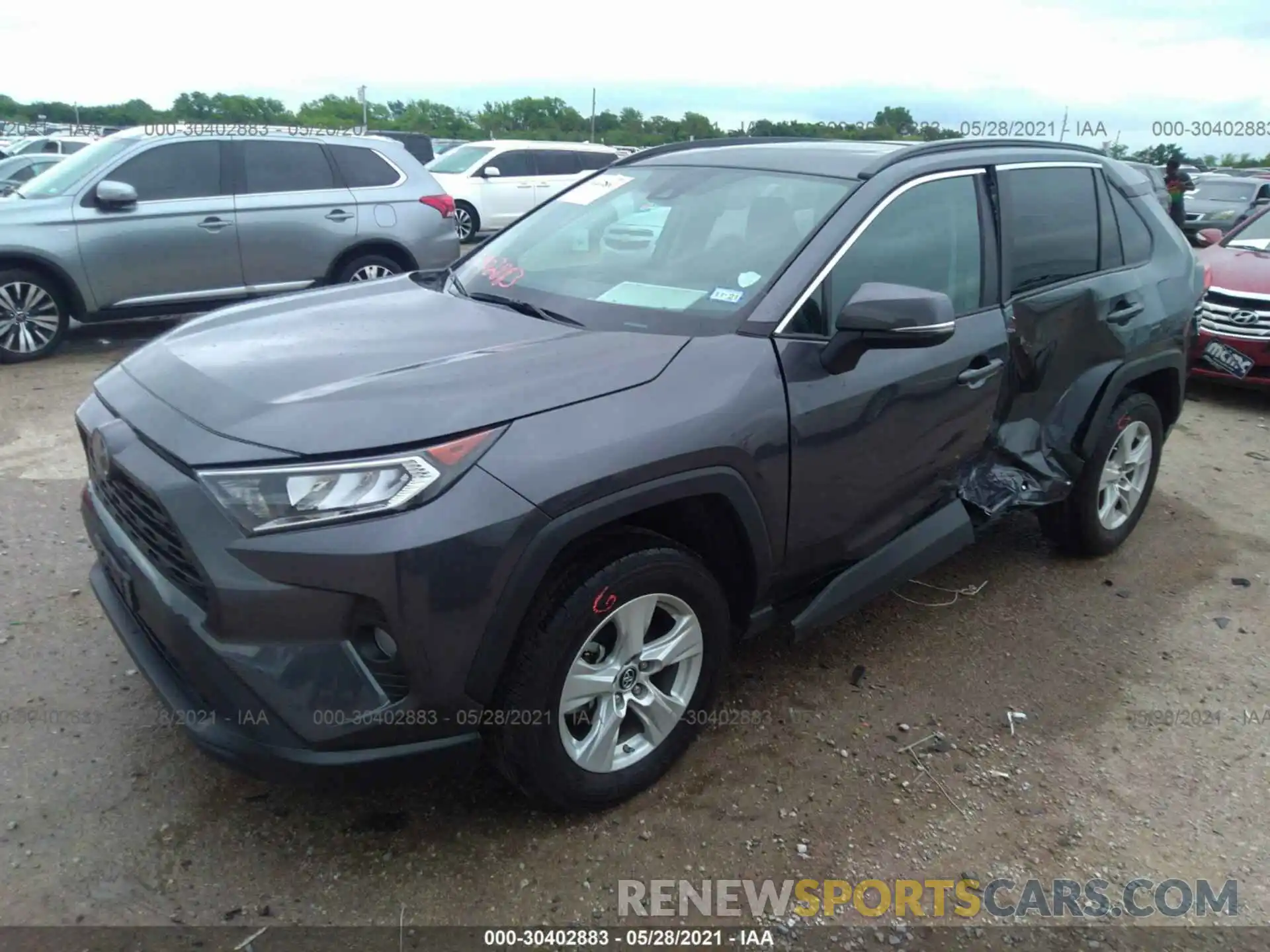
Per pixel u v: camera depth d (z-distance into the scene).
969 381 3.44
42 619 3.64
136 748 2.96
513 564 2.31
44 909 2.37
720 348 2.83
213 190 7.84
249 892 2.47
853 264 3.13
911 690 3.48
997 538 4.84
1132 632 3.97
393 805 2.78
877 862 2.67
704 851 2.68
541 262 3.57
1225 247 8.41
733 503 2.74
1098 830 2.84
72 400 6.41
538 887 2.53
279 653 2.24
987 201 3.66
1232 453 6.32
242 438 2.30
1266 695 3.56
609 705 2.69
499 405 2.41
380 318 3.17
